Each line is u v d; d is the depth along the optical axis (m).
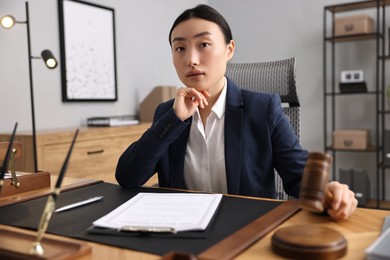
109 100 3.26
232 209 0.86
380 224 0.76
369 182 3.62
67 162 0.66
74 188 1.12
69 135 2.39
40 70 2.71
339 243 0.60
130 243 0.67
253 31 4.14
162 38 3.87
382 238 0.60
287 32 3.98
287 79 1.58
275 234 0.65
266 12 4.07
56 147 2.32
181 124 1.11
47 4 2.75
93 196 1.02
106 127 2.79
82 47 3.01
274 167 1.25
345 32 3.43
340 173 3.46
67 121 2.92
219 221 0.78
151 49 3.73
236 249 0.62
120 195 1.03
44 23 2.74
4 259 0.61
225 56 1.16
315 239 0.61
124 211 0.84
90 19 3.07
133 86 3.53
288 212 0.83
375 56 3.61
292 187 1.17
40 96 2.72
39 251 0.60
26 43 2.62
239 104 1.25
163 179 1.28
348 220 0.79
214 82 1.14
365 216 0.82
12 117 2.54
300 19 3.91
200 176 1.26
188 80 1.13
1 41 2.47
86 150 2.51
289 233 0.64
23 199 0.99
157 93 3.39
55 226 0.78
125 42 3.44
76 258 0.61
